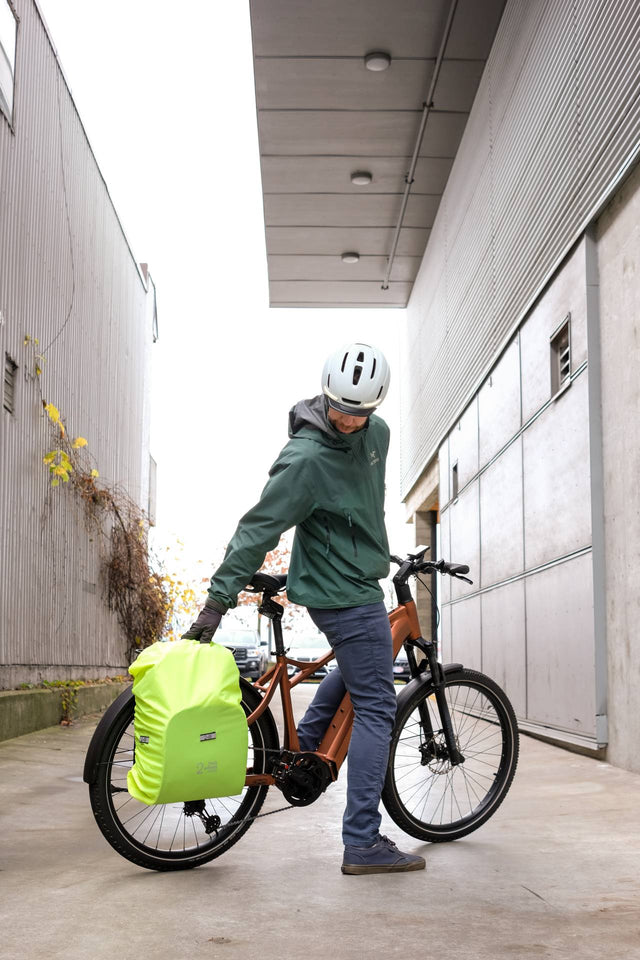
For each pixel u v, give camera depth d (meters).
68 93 9.40
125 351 13.45
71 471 9.46
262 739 3.22
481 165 9.88
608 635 5.90
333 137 11.12
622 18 5.59
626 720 5.53
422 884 2.87
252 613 29.64
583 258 6.34
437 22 9.05
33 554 8.06
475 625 10.36
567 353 6.97
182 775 2.80
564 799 4.50
